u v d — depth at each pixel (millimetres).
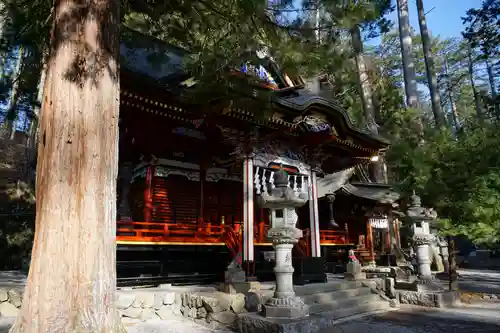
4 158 27812
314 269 11852
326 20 7648
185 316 9031
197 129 12656
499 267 28531
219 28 8055
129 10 8250
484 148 12109
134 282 10562
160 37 9594
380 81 26203
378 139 15367
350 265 13227
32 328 4070
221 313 8180
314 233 14320
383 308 10938
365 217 19953
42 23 8109
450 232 11719
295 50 7703
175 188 13797
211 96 8844
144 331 7746
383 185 19984
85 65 4875
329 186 20156
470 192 12164
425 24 23281
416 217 12461
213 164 14281
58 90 4762
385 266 18266
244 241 11953
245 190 12445
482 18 18719
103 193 4730
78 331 4125
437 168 12914
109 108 5051
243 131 12688
